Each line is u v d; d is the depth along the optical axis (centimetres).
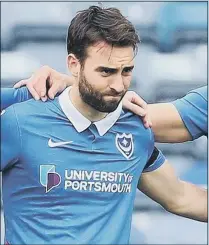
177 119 1107
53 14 2211
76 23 959
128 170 1019
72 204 996
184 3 2217
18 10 2211
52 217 995
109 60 931
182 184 1148
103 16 945
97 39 934
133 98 1038
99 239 995
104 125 1002
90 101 956
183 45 2219
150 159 1100
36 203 998
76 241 988
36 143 990
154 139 1105
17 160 998
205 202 1147
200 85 2188
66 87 1038
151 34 2205
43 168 990
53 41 2211
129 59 939
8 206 1021
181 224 2117
